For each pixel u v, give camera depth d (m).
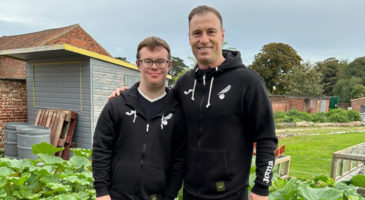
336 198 2.19
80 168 2.81
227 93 1.49
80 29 13.26
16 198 2.27
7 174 2.41
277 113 19.12
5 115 7.66
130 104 1.64
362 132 15.41
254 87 1.45
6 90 7.65
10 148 5.80
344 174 5.53
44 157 2.78
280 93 35.88
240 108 1.48
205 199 1.53
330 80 47.66
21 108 8.01
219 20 1.54
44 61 7.20
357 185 3.03
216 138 1.49
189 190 1.61
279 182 2.66
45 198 2.25
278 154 4.93
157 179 1.63
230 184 1.49
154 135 1.64
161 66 1.63
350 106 30.09
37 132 5.33
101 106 6.63
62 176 2.48
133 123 1.63
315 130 15.83
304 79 26.94
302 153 8.98
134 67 7.37
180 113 1.70
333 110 20.97
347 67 49.94
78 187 2.52
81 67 6.49
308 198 2.13
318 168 6.87
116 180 1.62
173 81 11.91
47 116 6.58
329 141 11.86
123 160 1.62
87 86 6.41
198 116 1.54
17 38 14.90
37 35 13.89
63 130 6.39
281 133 14.11
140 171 1.60
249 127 1.53
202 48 1.53
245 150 1.53
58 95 7.01
